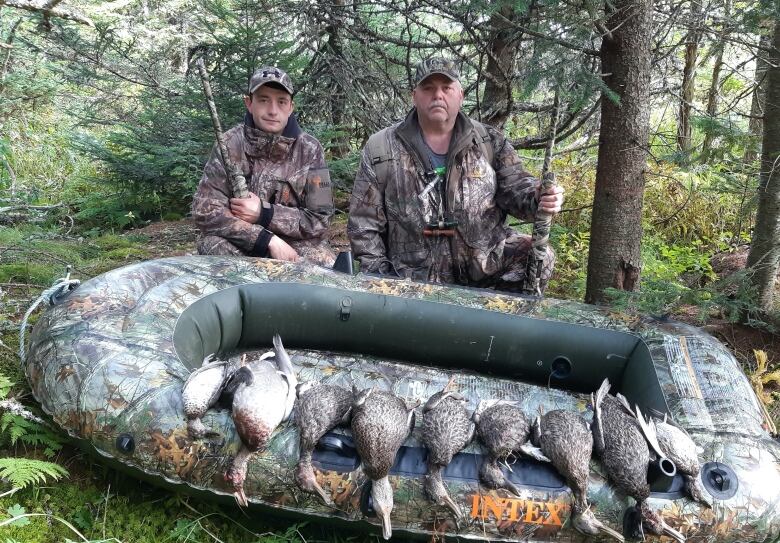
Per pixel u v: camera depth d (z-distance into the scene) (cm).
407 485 139
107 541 143
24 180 452
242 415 136
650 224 357
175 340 172
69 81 389
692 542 137
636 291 228
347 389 152
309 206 252
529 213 234
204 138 358
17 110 497
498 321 207
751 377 221
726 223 353
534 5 211
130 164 383
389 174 233
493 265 240
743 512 138
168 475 144
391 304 210
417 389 204
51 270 271
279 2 333
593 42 219
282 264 215
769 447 151
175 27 594
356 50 343
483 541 141
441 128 229
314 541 156
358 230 238
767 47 226
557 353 204
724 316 254
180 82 390
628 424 139
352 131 378
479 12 237
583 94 201
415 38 382
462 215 233
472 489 139
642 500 134
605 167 229
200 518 158
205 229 238
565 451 136
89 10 553
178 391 149
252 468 141
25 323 186
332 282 212
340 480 140
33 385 164
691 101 376
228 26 339
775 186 234
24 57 459
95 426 149
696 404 163
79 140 397
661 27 257
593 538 138
